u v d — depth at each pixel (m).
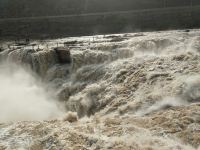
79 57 31.73
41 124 16.44
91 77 29.05
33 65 34.50
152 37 34.16
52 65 34.03
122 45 32.19
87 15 65.38
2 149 14.26
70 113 19.06
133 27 60.75
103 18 64.12
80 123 16.92
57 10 77.19
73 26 65.06
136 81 24.05
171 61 25.45
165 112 18.25
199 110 17.58
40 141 14.73
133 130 15.70
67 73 32.28
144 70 24.97
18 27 67.25
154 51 30.45
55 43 41.53
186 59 25.12
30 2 78.81
